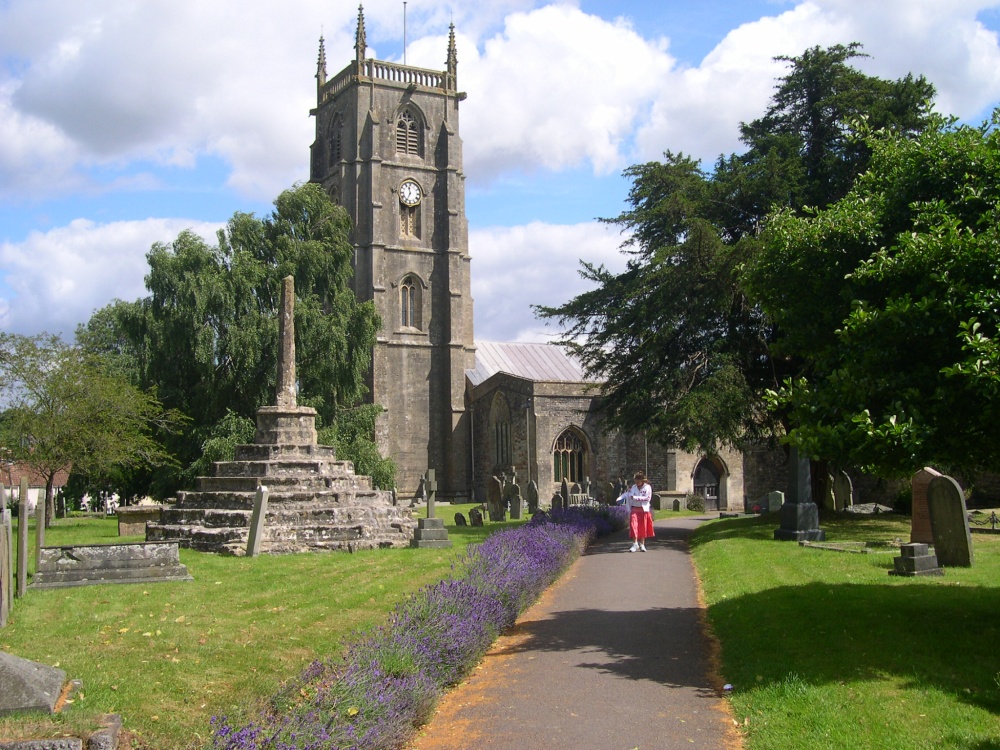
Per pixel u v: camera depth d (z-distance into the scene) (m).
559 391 61.50
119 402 36.22
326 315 46.84
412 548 24.86
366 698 8.02
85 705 8.44
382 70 72.06
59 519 47.88
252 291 44.50
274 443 28.66
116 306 45.94
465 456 69.69
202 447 41.06
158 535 26.69
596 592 16.91
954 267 10.80
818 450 11.20
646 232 30.08
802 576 16.94
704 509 52.44
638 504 24.66
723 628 12.73
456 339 70.38
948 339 10.66
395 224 70.88
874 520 29.86
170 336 42.97
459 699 9.88
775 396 12.44
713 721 8.87
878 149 13.91
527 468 61.25
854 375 11.27
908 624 11.86
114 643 11.96
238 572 19.58
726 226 30.25
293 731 7.05
